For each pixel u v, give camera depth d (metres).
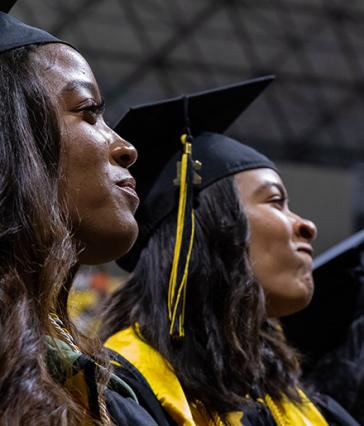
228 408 1.65
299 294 1.87
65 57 1.20
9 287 1.00
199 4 9.09
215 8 9.13
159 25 9.02
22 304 0.99
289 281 1.87
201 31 9.29
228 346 1.71
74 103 1.17
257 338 1.75
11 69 1.13
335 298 2.37
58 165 1.11
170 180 1.87
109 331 1.80
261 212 1.88
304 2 9.48
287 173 6.98
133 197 1.21
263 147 9.73
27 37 1.18
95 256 1.19
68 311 1.26
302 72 9.77
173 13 9.05
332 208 7.03
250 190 1.89
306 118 9.91
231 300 1.74
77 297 1.39
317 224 6.97
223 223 1.80
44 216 1.05
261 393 1.79
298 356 2.07
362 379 2.21
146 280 1.80
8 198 1.04
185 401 1.57
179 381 1.64
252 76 9.57
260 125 9.77
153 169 1.90
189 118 1.96
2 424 0.92
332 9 9.61
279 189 1.93
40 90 1.12
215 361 1.67
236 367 1.70
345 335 2.33
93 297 2.41
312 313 2.38
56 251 1.05
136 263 1.93
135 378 1.59
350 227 7.07
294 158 9.78
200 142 1.94
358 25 9.74
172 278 1.69
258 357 1.74
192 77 9.38
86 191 1.14
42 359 0.98
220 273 1.76
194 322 1.73
